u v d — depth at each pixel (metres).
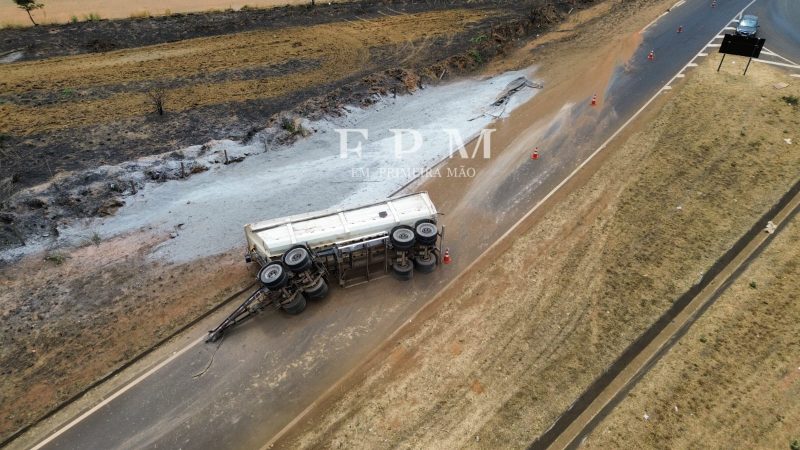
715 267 17.70
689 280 17.30
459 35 34.59
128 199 20.95
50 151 23.19
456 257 18.77
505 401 14.07
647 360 14.94
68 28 33.97
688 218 19.77
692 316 16.11
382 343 15.84
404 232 17.06
